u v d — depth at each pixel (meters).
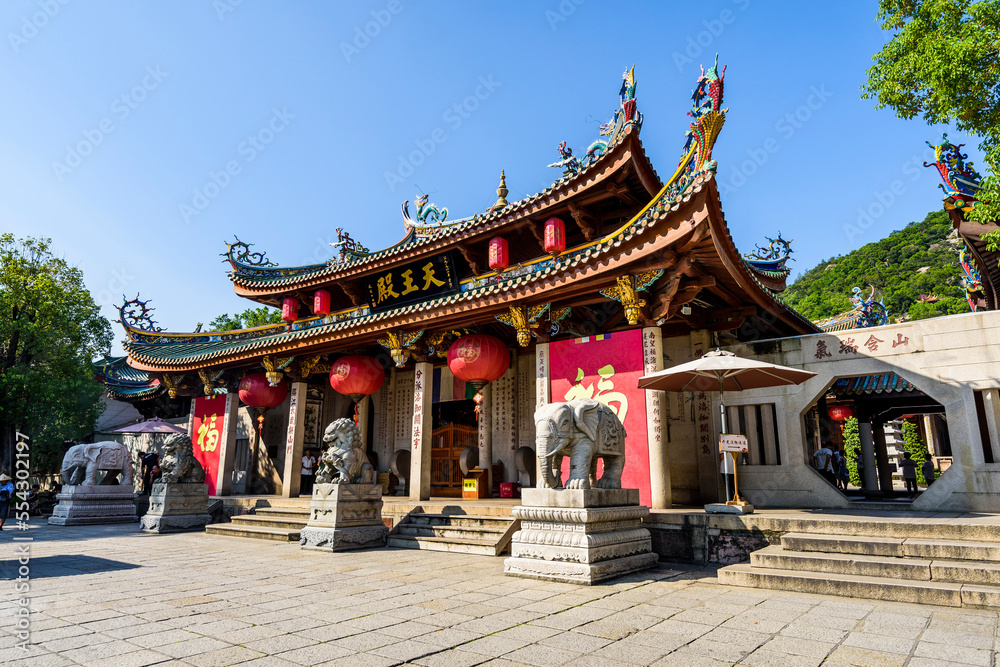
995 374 11.31
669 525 11.07
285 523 15.91
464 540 12.52
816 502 12.77
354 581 8.88
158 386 26.97
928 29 12.60
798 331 17.67
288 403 24.25
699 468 14.66
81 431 27.34
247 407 25.48
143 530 17.39
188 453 18.23
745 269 12.48
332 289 23.72
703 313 15.46
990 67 11.66
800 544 9.03
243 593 7.95
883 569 7.85
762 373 11.60
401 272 19.95
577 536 8.93
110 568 10.16
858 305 26.20
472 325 16.75
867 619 6.39
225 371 22.53
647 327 13.14
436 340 17.08
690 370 10.86
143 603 7.29
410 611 6.88
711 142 11.02
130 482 21.58
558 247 16.27
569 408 10.06
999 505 10.91
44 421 25.34
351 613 6.78
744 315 14.90
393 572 9.75
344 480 13.38
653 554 10.30
